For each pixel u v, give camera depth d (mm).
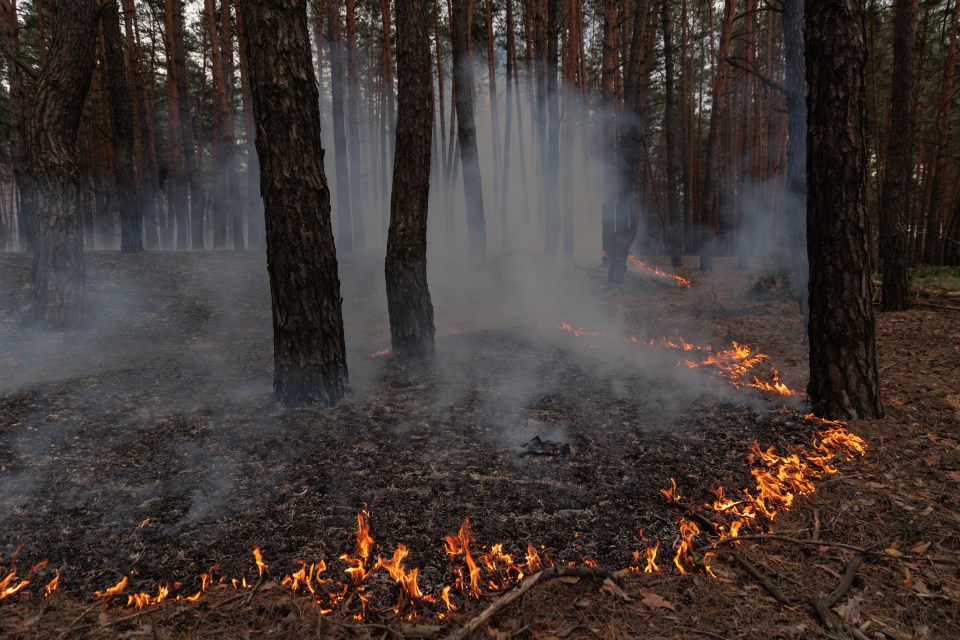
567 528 3391
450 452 4375
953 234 20625
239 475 3998
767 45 19828
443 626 2572
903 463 3957
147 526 3420
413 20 6609
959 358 6391
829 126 4578
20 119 12516
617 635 2486
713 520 3451
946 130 18016
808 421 4848
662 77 25516
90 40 8578
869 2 17297
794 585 2834
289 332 5184
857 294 4691
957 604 2604
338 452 4332
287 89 4828
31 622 2607
